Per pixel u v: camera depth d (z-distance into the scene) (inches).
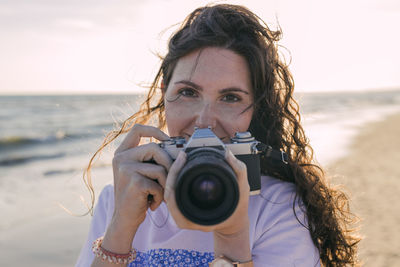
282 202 55.8
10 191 337.4
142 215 49.9
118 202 49.9
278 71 63.8
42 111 1707.7
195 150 45.5
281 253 50.8
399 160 428.5
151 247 57.0
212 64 51.8
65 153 602.9
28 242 204.2
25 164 516.7
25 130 983.6
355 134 721.0
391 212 236.7
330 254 64.6
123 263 50.2
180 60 53.7
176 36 56.6
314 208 60.2
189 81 52.5
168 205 40.7
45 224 234.4
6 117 1406.3
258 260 50.8
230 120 53.2
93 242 58.8
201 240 55.1
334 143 577.0
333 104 2284.7
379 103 2598.4
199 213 39.9
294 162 59.2
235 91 52.8
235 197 39.7
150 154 49.9
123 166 49.7
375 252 179.3
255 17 56.9
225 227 44.4
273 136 63.8
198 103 53.8
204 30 52.2
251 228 52.8
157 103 73.2
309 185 58.6
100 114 1520.7
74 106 2055.9
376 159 434.6
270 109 59.8
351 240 74.0
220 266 44.8
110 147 77.5
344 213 74.7
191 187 40.1
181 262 54.3
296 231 52.9
